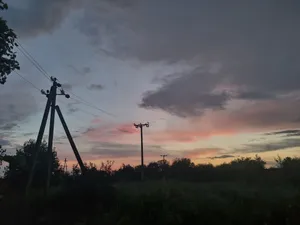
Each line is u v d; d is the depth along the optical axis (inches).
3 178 1157.1
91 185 781.9
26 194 830.5
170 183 851.4
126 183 911.7
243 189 716.0
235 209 617.9
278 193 676.1
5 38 668.1
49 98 926.4
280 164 911.0
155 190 721.6
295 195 644.1
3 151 899.4
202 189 729.0
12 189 1056.2
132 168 1701.5
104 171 1022.4
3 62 684.7
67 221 698.2
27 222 690.8
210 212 619.5
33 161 876.6
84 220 686.5
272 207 617.0
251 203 624.4
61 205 741.9
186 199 645.3
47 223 688.4
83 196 740.0
